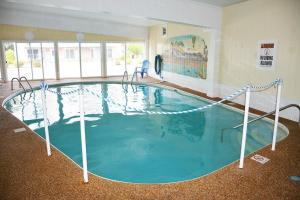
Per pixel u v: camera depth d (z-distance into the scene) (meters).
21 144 3.98
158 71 12.07
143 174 3.70
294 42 5.55
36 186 2.77
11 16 10.47
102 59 12.88
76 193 2.64
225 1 6.85
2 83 10.73
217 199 2.57
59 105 7.51
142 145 4.73
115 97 8.65
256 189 2.75
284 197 2.61
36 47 11.95
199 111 6.97
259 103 6.61
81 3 5.74
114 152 4.41
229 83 7.69
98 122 6.01
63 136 5.10
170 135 5.24
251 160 3.48
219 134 5.28
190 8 7.09
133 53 14.34
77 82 11.11
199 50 9.04
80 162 4.02
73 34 11.90
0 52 10.89
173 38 10.80
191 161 4.11
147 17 6.54
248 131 5.40
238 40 7.17
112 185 2.82
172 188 2.77
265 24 6.24
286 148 3.93
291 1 5.52
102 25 12.27
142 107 7.40
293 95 5.68
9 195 2.60
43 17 11.00
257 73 6.64
